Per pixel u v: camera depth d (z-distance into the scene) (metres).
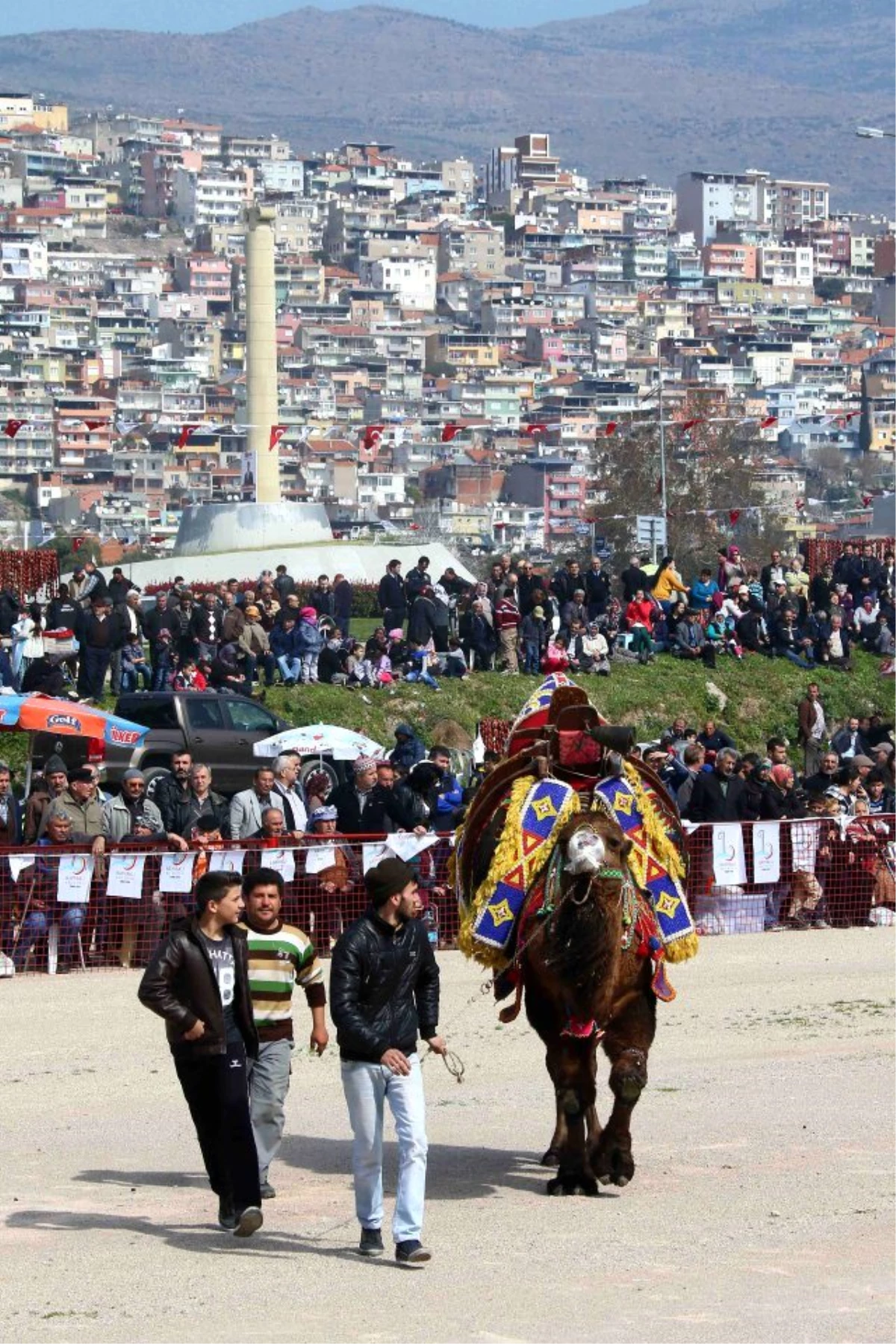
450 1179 16.34
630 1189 15.71
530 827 16.09
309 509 86.50
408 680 50.66
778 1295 12.48
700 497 115.38
